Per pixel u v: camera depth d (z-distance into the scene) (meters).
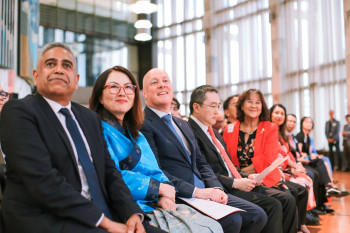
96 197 1.36
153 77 2.22
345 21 9.38
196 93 2.64
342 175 8.15
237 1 12.08
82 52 13.55
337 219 3.86
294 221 2.53
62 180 1.24
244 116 3.02
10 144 1.20
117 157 1.74
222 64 12.45
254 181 2.32
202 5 13.12
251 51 11.61
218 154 2.58
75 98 5.23
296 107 10.58
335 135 9.12
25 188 1.22
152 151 2.00
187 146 2.28
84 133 1.43
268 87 11.16
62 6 13.06
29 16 5.70
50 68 1.37
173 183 1.96
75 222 1.22
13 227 1.19
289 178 3.47
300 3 10.47
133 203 1.42
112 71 1.84
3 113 1.26
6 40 4.75
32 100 1.33
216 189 2.05
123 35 14.72
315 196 4.12
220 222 1.80
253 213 2.06
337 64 9.64
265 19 11.32
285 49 10.89
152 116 2.20
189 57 13.42
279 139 3.71
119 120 1.85
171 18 14.12
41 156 1.21
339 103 9.60
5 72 4.77
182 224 1.61
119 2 14.62
